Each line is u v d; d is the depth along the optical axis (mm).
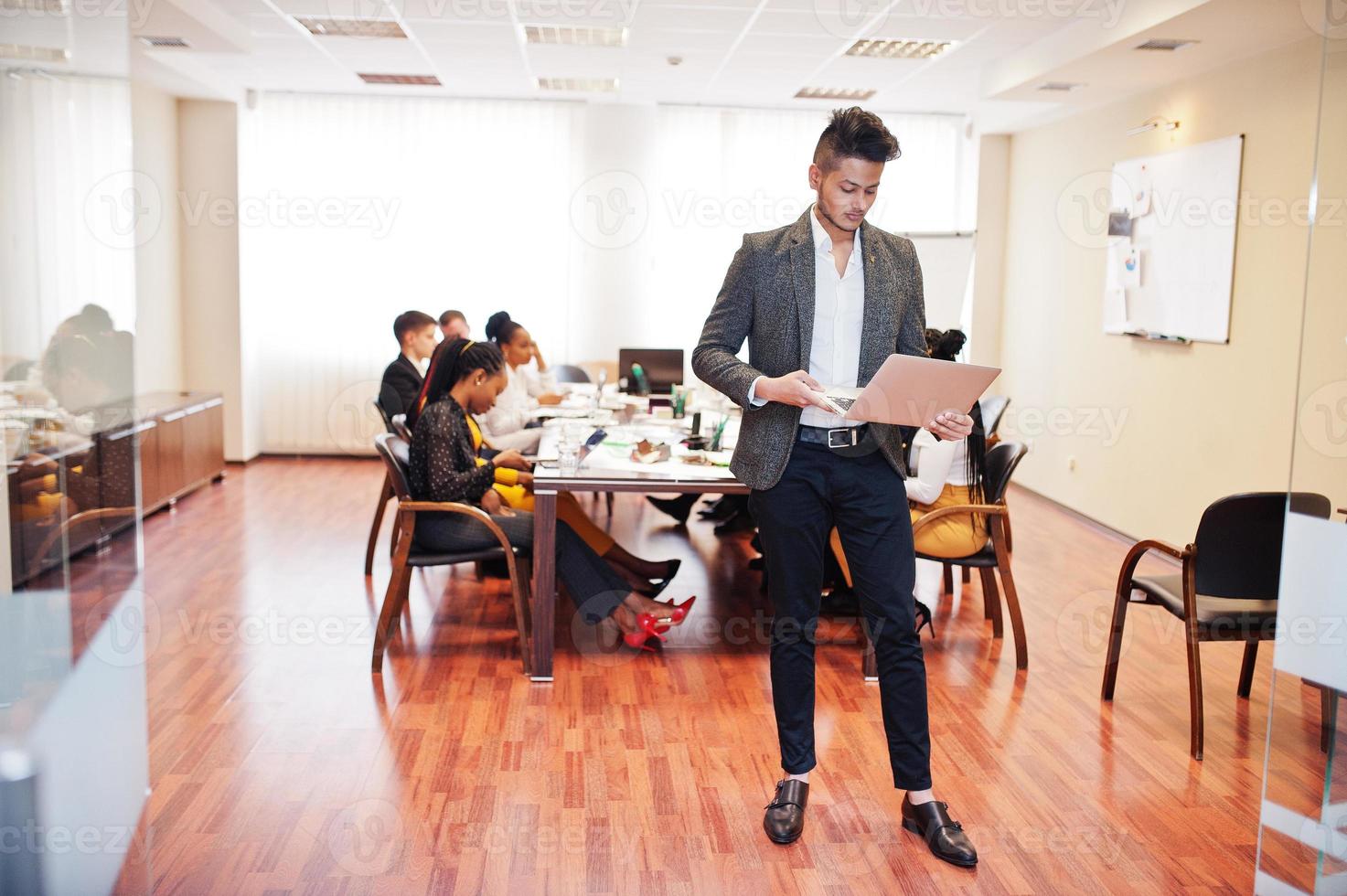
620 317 8812
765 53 6691
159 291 7895
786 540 2723
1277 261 5199
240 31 6348
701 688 3883
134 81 7281
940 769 3244
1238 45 5234
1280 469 5156
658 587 4727
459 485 4020
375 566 5602
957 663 4234
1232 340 5566
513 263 8828
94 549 2127
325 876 2568
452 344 4227
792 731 2805
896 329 2705
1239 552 3322
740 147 8742
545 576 3877
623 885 2557
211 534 6270
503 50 6828
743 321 2787
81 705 2129
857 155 2504
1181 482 6062
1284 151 5172
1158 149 6375
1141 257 6492
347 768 3174
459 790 3039
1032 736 3506
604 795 3018
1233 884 2602
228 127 8133
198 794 2994
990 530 4145
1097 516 7074
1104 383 7000
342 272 8727
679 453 4477
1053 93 6684
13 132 1954
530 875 2592
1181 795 3090
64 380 2051
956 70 7070
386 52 6953
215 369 8453
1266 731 3562
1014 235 8500
